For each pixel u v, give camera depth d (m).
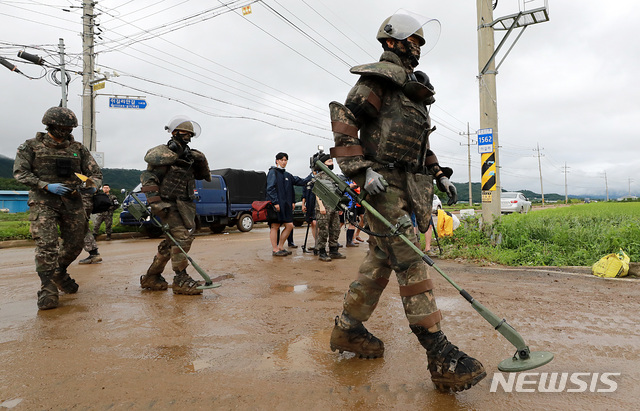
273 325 3.67
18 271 6.91
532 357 2.20
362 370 2.68
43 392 2.40
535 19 7.99
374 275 2.71
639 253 6.57
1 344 3.22
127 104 16.94
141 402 2.28
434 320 2.38
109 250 10.06
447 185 2.77
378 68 2.47
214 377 2.58
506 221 9.21
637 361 2.75
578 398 2.27
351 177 2.51
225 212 15.62
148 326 3.65
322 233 7.65
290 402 2.26
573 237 8.02
